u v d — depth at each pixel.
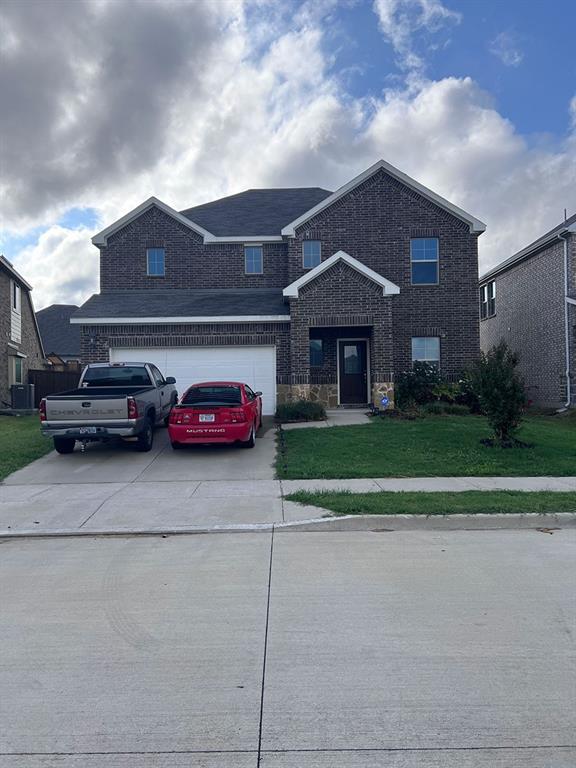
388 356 18.62
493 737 3.51
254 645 4.74
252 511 9.08
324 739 3.51
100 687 4.13
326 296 18.73
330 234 21.36
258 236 22.66
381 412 18.25
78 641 4.86
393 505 8.90
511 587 5.95
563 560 6.80
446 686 4.08
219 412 13.53
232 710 3.82
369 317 18.69
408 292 21.27
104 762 3.33
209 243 22.77
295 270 21.33
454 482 10.80
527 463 12.25
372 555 7.09
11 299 26.67
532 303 24.80
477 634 4.88
